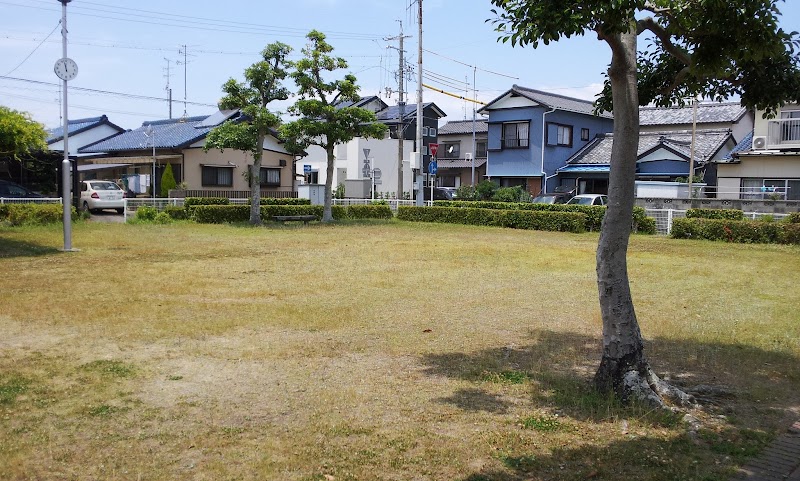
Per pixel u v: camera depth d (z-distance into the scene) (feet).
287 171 95.50
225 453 11.48
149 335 19.58
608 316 14.84
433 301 26.18
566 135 99.50
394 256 40.75
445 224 71.97
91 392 14.53
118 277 30.50
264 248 44.47
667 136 89.10
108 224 60.80
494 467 11.08
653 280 32.81
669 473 10.89
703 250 47.52
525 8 12.63
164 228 58.59
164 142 86.02
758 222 53.11
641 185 74.95
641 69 18.28
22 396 14.17
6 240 45.01
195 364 16.83
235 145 62.39
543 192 96.17
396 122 111.75
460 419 13.30
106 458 11.21
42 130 46.06
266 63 61.82
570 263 38.45
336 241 50.29
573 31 12.09
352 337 20.02
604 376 14.89
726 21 13.87
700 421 13.39
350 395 14.61
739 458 11.60
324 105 65.41
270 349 18.33
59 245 43.34
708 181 82.12
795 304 26.48
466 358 17.92
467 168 122.52
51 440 11.89
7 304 23.49
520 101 97.60
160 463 11.04
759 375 16.69
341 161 111.14
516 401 14.44
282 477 10.61
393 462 11.19
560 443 12.11
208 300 25.44
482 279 32.04
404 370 16.70
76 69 39.83
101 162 91.61
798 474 10.99
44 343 18.54
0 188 61.52
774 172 65.77
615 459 11.43
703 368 17.26
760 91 16.62
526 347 19.30
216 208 66.18
